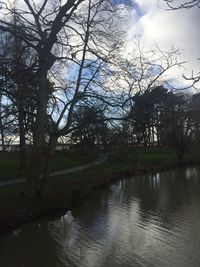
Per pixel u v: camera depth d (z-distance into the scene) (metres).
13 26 24.42
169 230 21.52
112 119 27.38
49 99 27.81
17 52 24.98
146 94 26.42
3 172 41.56
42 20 25.69
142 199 31.36
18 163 49.00
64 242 20.02
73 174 42.19
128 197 32.56
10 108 26.06
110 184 41.41
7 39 25.00
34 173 26.48
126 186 39.66
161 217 24.59
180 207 27.44
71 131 28.84
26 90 24.56
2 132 35.31
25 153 42.03
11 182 35.75
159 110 27.05
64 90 28.06
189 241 19.48
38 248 19.11
